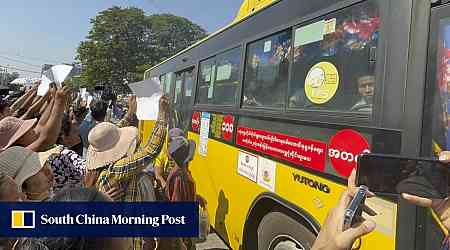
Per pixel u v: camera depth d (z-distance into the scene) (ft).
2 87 19.63
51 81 10.30
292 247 10.58
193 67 21.81
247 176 13.07
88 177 8.75
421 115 6.69
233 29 15.93
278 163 11.04
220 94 16.76
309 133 9.69
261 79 12.82
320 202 9.04
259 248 12.37
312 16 10.15
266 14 12.91
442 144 6.35
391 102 7.33
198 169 18.78
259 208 12.33
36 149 9.30
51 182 8.28
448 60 6.38
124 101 60.54
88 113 24.52
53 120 9.63
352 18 8.68
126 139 8.97
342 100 8.74
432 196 4.36
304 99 10.15
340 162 8.46
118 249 4.83
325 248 3.80
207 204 17.16
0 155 6.60
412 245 6.53
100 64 192.54
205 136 18.07
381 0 7.83
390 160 4.38
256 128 12.65
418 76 6.82
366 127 7.84
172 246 9.22
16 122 9.16
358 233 3.68
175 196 12.51
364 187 4.10
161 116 9.30
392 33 7.48
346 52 8.77
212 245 17.74
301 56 10.50
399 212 6.80
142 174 9.36
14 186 5.22
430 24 6.75
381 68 7.65
